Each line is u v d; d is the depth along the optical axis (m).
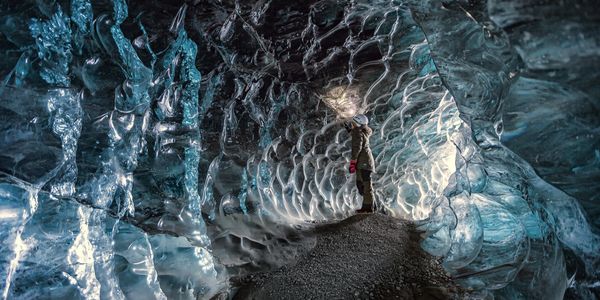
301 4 8.01
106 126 4.89
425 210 6.09
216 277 3.92
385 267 3.83
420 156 6.82
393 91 7.56
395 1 7.14
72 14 4.64
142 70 5.58
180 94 6.34
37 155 4.24
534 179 3.16
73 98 4.62
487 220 4.31
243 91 7.61
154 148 5.54
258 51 7.98
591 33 1.97
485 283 3.50
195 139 6.23
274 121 7.80
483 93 2.91
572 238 2.77
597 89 2.07
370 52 8.16
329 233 4.93
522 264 3.50
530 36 2.18
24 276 3.40
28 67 4.27
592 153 2.27
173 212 5.00
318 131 8.19
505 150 3.26
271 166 6.94
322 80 8.59
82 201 4.39
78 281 3.51
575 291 2.76
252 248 4.53
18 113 4.16
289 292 3.41
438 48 3.15
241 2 7.13
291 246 4.58
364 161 6.39
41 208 4.07
